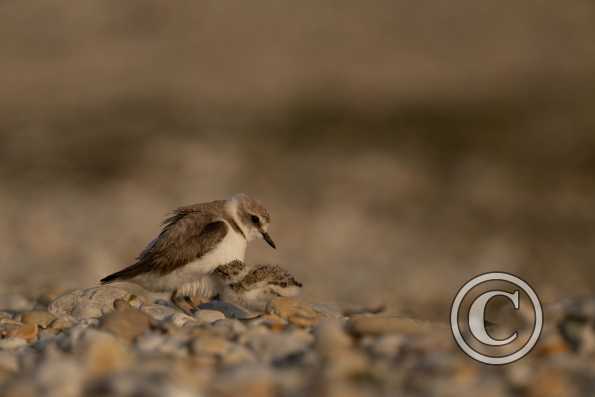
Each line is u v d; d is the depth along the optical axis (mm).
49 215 19656
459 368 4344
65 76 44469
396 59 45938
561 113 34969
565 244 19500
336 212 21938
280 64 45688
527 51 45562
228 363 4641
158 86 42500
